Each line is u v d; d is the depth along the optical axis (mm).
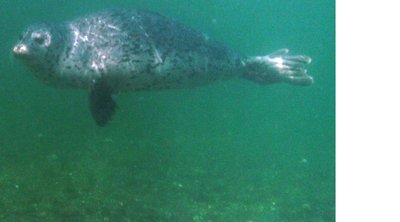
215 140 4078
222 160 3354
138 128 4355
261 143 4141
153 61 2441
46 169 2746
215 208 2348
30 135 3646
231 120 5570
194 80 2617
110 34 2438
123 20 2457
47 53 2371
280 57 2936
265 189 2736
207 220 2180
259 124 5441
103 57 2426
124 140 3736
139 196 2418
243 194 2607
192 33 2602
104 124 2324
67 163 2910
